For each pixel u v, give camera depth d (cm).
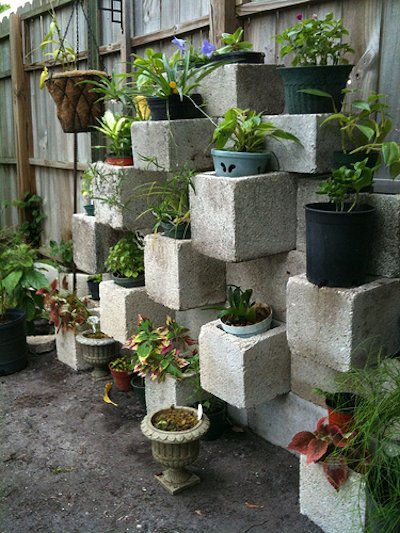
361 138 229
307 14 255
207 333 253
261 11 269
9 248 413
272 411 272
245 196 227
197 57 270
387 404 190
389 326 213
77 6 379
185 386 277
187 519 228
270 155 237
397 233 207
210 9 288
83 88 324
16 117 516
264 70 254
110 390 336
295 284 215
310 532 217
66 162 462
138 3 353
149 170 274
